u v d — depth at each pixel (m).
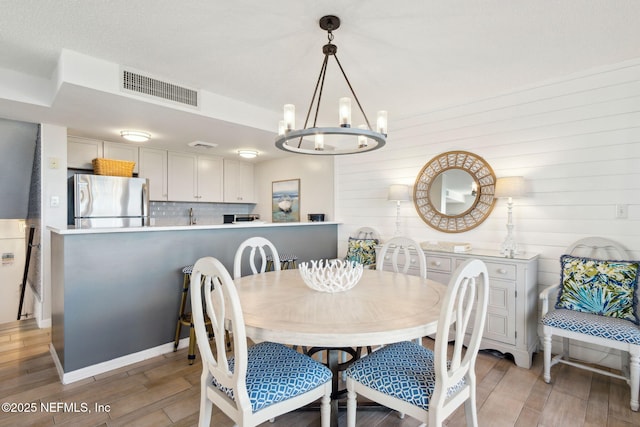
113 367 2.44
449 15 1.89
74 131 3.67
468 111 3.27
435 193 3.49
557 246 2.75
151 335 2.65
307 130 1.67
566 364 2.57
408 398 1.34
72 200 4.04
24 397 2.07
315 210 4.86
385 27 2.02
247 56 2.38
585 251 2.63
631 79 2.44
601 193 2.56
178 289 2.81
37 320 3.48
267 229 3.59
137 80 2.59
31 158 3.56
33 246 3.68
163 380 2.28
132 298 2.54
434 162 3.51
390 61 2.47
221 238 3.14
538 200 2.85
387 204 3.96
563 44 2.22
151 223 4.91
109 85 2.45
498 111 3.08
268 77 2.75
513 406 2.01
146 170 4.60
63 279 2.25
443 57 2.40
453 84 2.90
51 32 2.06
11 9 1.81
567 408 1.99
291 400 1.38
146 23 1.96
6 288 4.78
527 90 2.91
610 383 2.29
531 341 2.62
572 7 1.82
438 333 1.25
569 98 2.70
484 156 3.16
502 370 2.47
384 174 3.98
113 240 2.45
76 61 2.31
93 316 2.35
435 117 3.50
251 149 4.75
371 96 3.20
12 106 2.78
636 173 2.42
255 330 1.32
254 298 1.72
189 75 2.71
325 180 4.70
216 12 1.86
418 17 1.91
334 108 3.57
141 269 2.60
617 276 2.29
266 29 2.03
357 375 1.50
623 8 1.82
